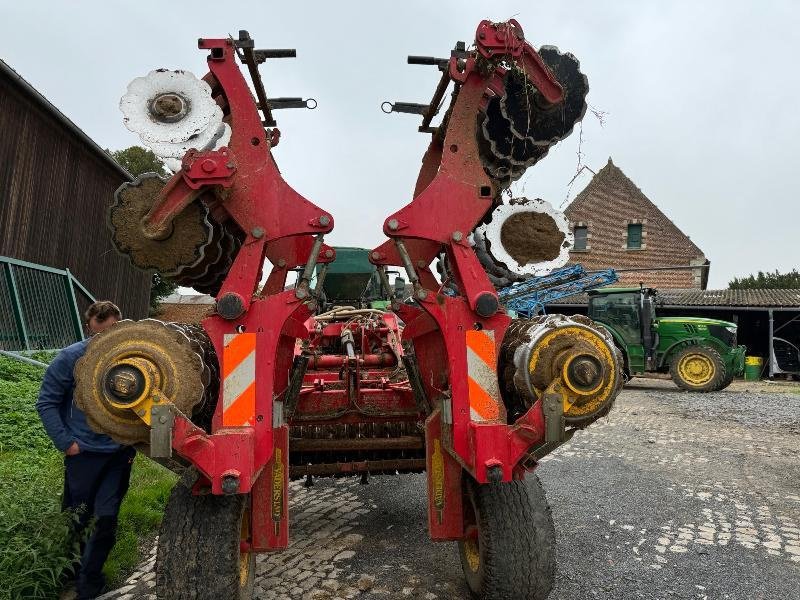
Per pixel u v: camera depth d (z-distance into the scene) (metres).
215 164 2.45
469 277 2.65
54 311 12.57
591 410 2.36
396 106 3.74
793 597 3.31
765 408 10.95
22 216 12.21
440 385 3.07
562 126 2.81
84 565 3.23
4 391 6.93
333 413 3.84
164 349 2.13
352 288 5.96
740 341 21.83
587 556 3.88
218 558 2.43
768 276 39.41
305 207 2.64
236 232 2.93
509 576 2.70
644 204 28.20
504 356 2.81
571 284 14.90
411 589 3.37
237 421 2.41
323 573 3.60
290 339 3.19
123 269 17.23
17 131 11.99
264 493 2.73
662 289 25.86
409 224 2.68
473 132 2.76
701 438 7.98
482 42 2.58
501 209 2.90
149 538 4.10
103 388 2.07
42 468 4.94
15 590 2.95
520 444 2.38
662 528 4.42
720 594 3.34
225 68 2.68
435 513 2.91
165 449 2.04
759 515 4.72
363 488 5.59
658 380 18.16
